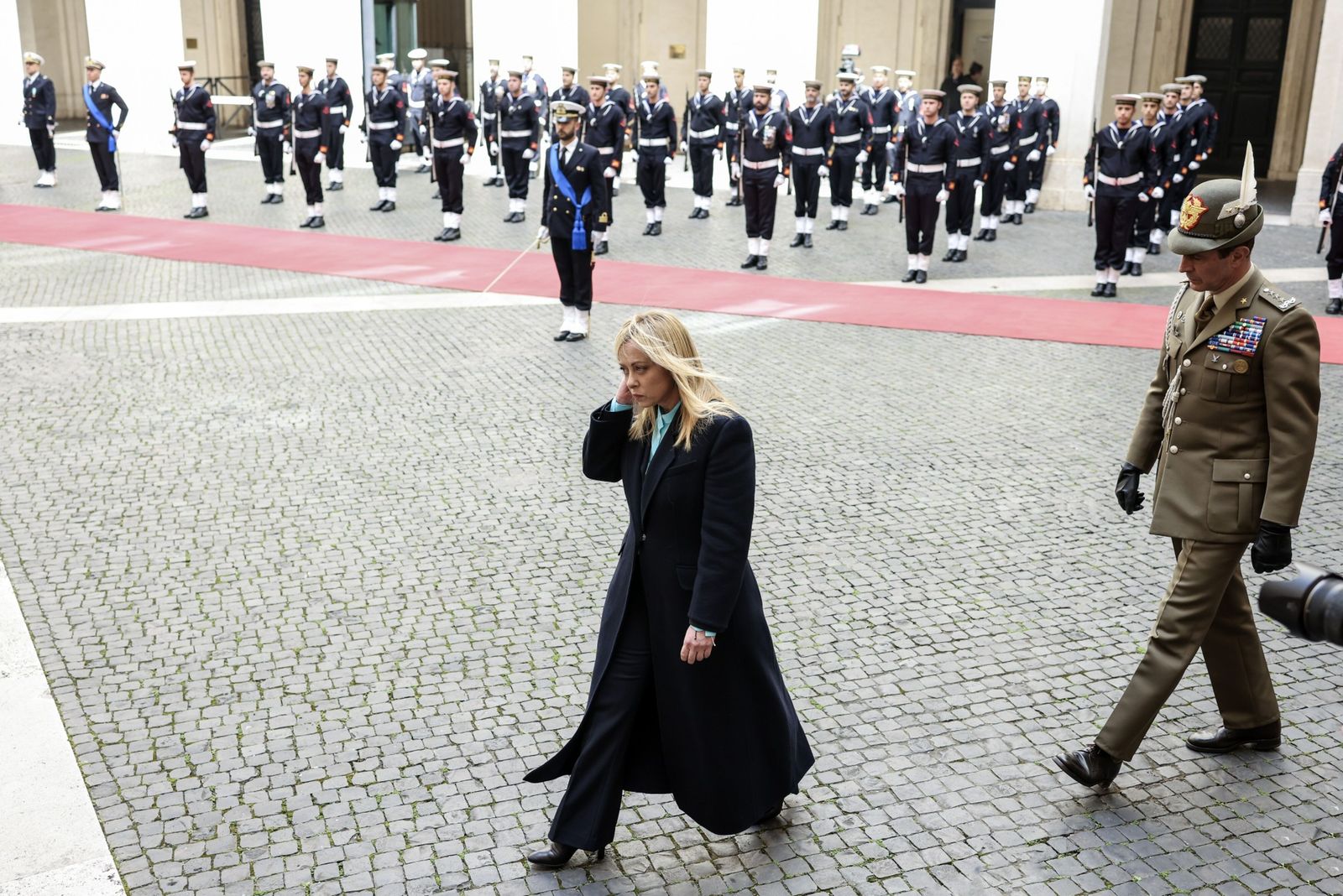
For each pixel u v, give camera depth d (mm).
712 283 12797
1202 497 3939
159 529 6215
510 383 8859
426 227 16156
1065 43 18516
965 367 9578
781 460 7320
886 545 6121
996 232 16344
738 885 3668
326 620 5273
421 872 3697
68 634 5121
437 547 6031
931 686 4797
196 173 16406
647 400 3553
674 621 3557
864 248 15203
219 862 3725
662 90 15625
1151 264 14375
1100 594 5621
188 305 11312
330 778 4160
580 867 3748
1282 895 3625
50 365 9180
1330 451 7535
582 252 9898
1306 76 21734
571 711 4586
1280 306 3814
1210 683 4594
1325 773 4266
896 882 3686
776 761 3713
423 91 20922
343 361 9430
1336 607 1880
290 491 6738
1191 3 22234
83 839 3818
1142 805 4078
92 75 16453
